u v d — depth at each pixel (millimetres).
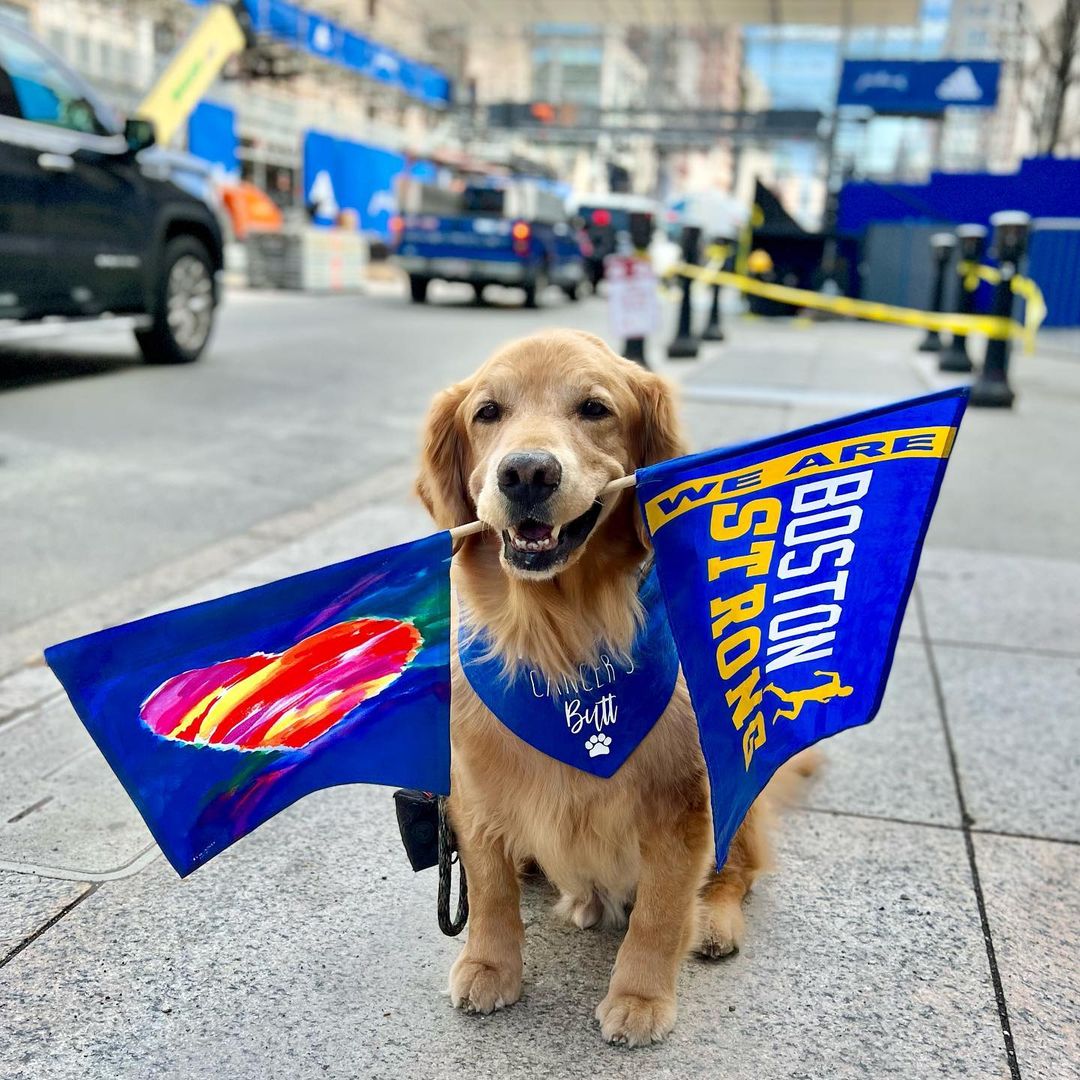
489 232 11727
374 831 1778
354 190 18781
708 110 19469
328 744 1219
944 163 17906
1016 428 5410
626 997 1328
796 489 1193
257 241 13070
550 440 1286
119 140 5684
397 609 1202
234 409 5262
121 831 1747
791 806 1828
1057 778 1975
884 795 1912
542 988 1418
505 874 1414
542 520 1232
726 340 9711
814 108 18625
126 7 14391
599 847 1394
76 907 1549
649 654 1350
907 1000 1390
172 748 1158
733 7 18578
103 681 1112
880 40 20578
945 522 3637
